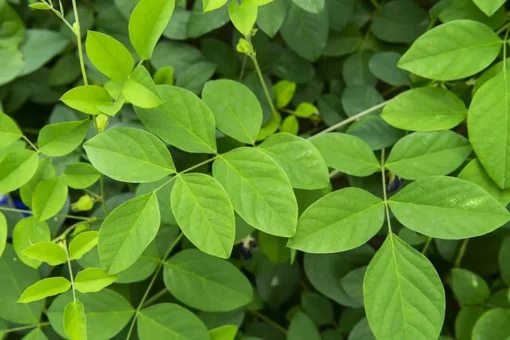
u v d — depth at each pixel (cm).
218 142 60
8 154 55
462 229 52
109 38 52
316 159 54
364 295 52
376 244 64
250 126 55
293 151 54
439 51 55
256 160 53
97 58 53
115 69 53
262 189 52
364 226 53
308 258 60
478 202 52
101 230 52
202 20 60
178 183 52
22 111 67
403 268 52
